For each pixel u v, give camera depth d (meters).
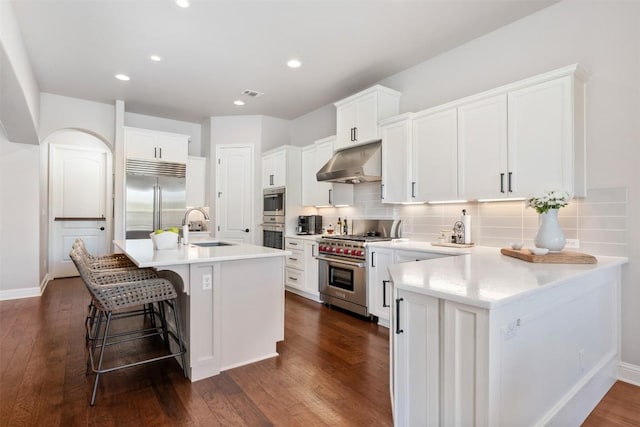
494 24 2.94
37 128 4.27
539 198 2.24
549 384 1.56
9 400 2.02
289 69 3.85
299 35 3.13
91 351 2.46
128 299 2.13
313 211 5.23
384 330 3.27
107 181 6.16
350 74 3.98
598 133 2.43
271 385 2.22
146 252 2.65
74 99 4.76
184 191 5.45
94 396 1.98
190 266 2.29
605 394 2.16
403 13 2.78
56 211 5.75
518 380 1.32
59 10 2.72
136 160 5.04
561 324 1.65
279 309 2.73
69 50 3.38
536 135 2.50
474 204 3.19
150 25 2.95
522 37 2.86
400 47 3.34
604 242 2.39
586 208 2.47
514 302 1.29
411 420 1.45
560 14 2.63
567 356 1.72
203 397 2.07
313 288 4.36
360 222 4.29
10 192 4.37
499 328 1.20
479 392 1.18
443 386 1.31
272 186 5.33
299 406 1.99
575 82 2.37
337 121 4.26
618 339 2.33
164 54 3.49
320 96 4.74
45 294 4.63
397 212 3.90
